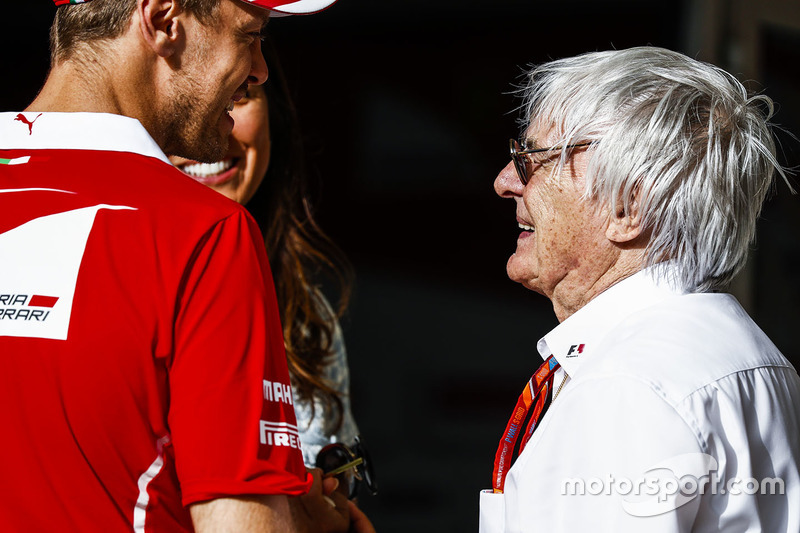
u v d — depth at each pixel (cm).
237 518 270
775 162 332
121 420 269
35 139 295
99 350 266
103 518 270
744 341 312
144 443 274
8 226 279
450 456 1359
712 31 855
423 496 1271
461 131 1409
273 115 555
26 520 270
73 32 304
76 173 288
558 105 337
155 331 272
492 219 1477
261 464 275
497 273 1500
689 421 280
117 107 303
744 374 300
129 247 274
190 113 315
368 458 460
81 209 279
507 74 1356
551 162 336
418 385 1484
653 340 301
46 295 271
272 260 557
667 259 325
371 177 1431
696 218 315
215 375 275
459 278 1505
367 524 445
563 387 326
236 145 511
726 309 321
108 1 300
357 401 1468
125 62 301
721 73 336
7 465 270
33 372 267
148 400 273
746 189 323
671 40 922
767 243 1140
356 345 1496
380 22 1309
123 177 288
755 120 328
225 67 314
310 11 320
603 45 1279
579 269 338
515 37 1326
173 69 308
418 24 1315
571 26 1289
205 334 276
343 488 451
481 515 347
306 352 543
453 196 1457
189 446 271
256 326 285
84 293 270
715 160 312
